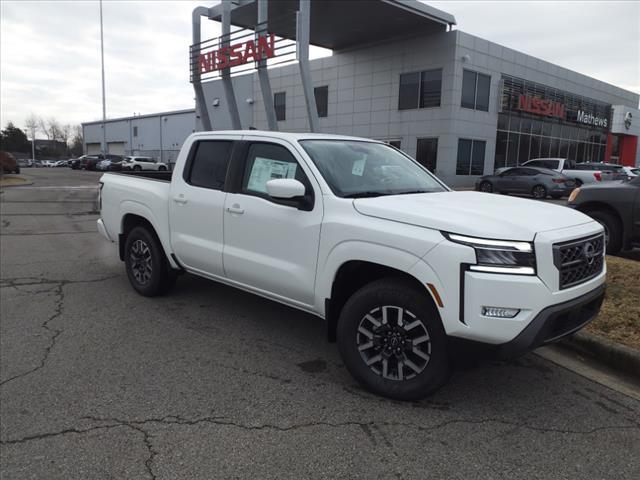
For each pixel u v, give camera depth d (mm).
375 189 4035
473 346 3043
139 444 2920
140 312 5281
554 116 32250
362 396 3527
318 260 3740
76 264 7559
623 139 41375
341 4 23969
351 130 31516
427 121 27547
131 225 6051
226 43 23469
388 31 27938
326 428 3115
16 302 5578
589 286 3348
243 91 38438
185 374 3840
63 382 3678
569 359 4230
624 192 7520
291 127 35250
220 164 4758
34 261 7758
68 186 26906
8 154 38250
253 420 3195
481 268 2957
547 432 3107
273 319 5117
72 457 2791
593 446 2965
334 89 32156
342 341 3615
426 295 3236
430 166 27781
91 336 4586
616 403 3498
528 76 30547
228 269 4559
